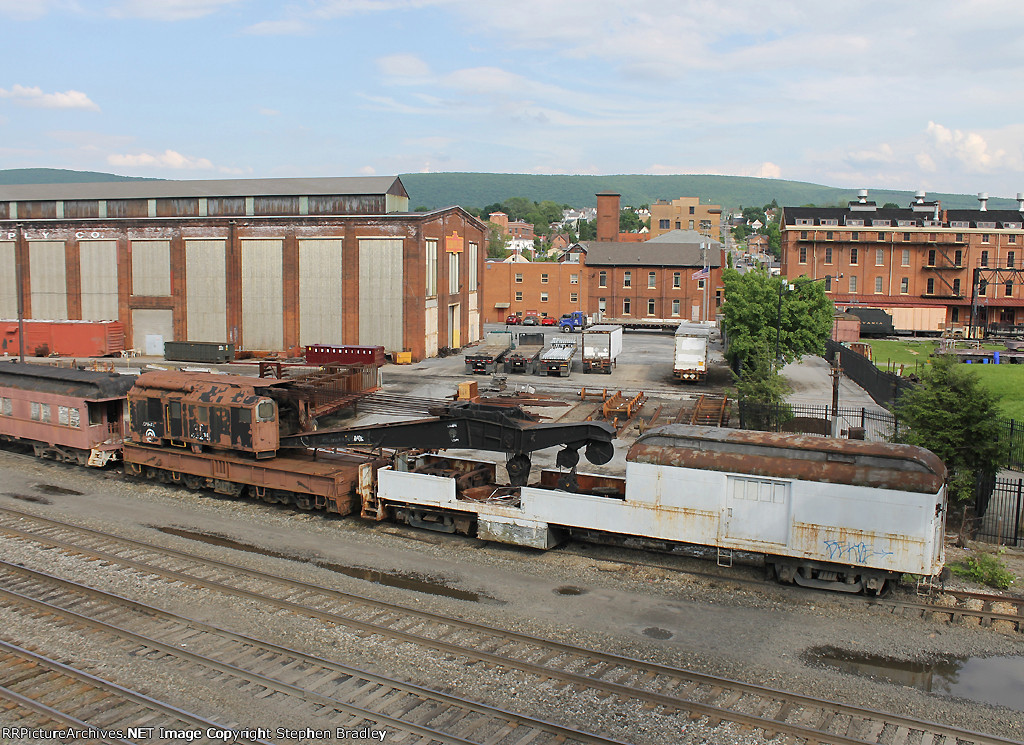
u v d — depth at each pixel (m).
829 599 16.34
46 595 16.42
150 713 11.74
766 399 32.28
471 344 67.06
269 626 14.83
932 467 15.59
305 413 24.52
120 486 25.30
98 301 60.47
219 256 57.12
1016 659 13.93
